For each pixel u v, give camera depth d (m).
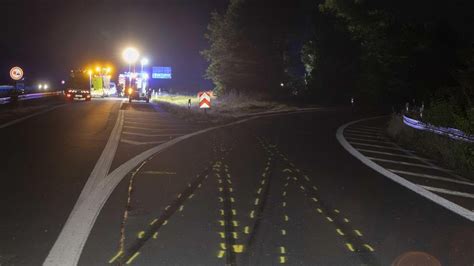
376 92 38.56
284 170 11.32
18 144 13.79
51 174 9.87
